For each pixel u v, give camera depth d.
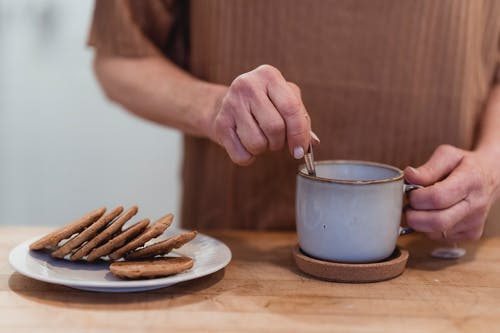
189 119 0.85
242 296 0.71
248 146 0.74
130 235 0.73
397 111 0.93
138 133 1.70
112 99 0.96
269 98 0.74
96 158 1.71
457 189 0.78
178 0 0.98
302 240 0.77
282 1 0.90
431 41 0.91
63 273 0.72
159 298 0.70
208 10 0.94
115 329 0.64
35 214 1.74
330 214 0.74
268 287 0.73
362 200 0.73
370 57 0.91
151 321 0.65
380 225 0.74
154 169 1.72
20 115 1.68
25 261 0.73
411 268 0.79
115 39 0.95
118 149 1.71
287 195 0.96
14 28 1.62
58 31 1.63
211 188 0.99
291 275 0.76
